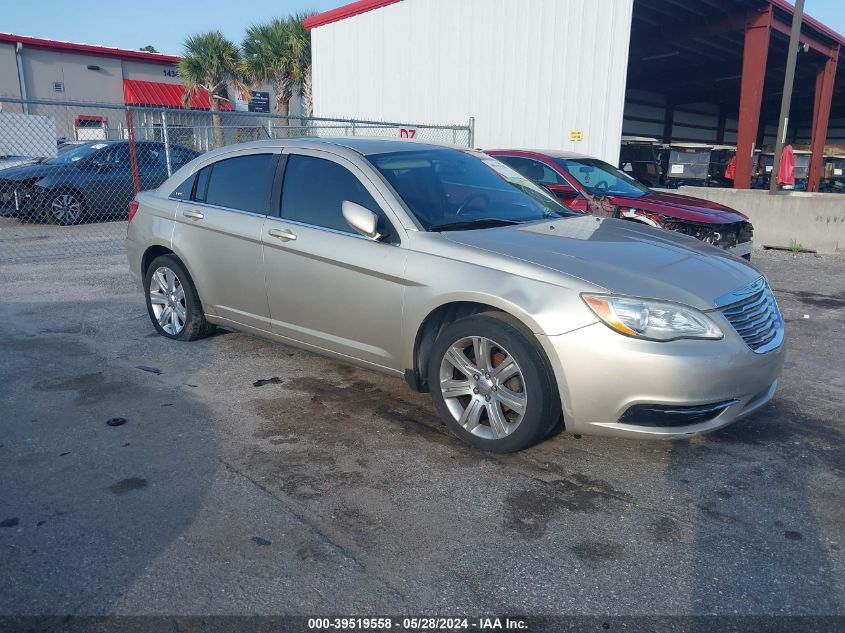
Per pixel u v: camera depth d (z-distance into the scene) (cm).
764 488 345
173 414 423
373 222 391
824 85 1983
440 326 398
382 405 443
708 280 362
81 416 418
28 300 719
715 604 258
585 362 335
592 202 845
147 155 1391
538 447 386
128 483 340
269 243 461
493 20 1484
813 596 263
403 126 1328
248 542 292
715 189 1219
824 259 1073
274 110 3128
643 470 362
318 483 342
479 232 403
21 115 1300
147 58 3136
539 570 277
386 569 276
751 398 363
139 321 635
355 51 1806
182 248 527
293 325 463
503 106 1499
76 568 273
